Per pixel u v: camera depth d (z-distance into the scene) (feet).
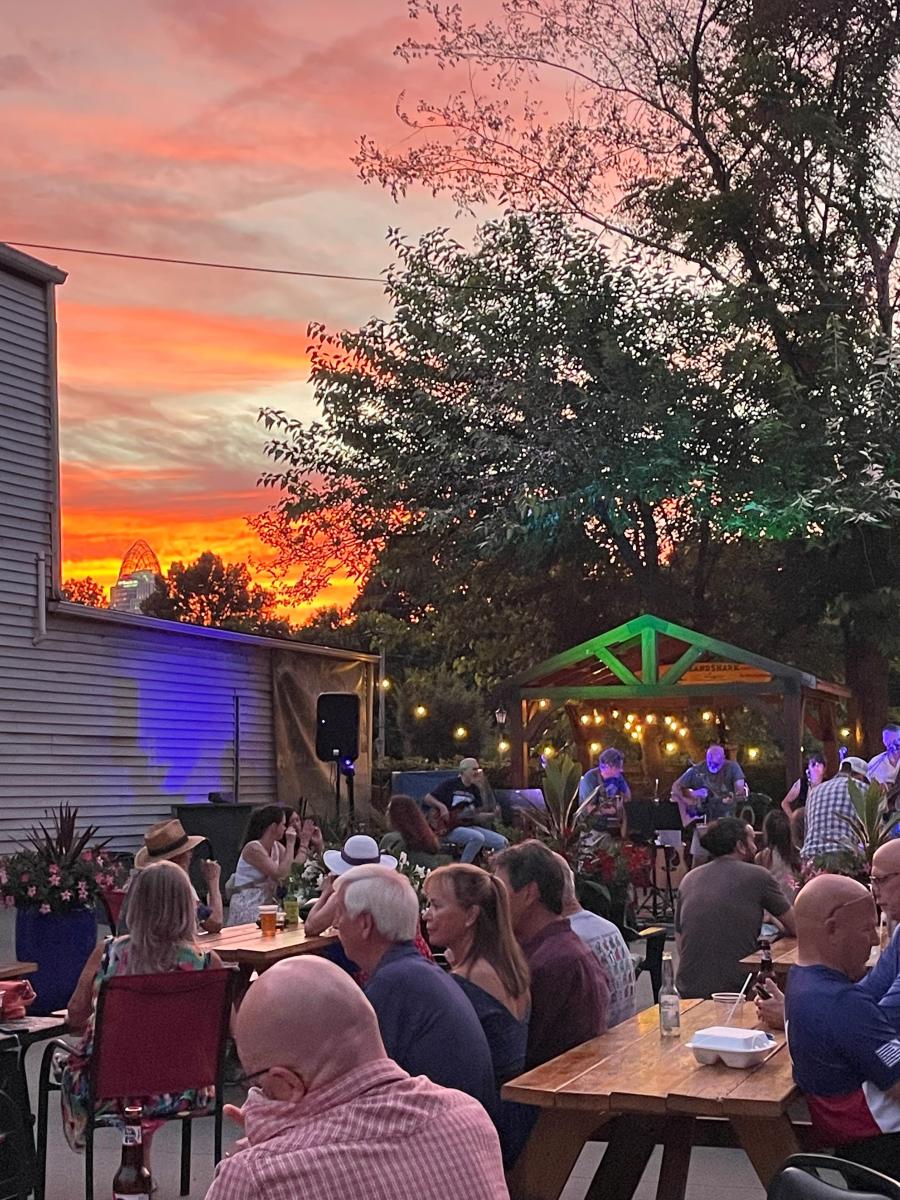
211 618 210.79
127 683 68.59
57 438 65.41
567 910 20.20
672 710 71.82
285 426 95.76
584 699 66.64
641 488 82.23
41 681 63.46
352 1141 8.75
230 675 76.48
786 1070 15.67
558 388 85.87
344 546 96.48
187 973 18.95
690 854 52.29
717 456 85.92
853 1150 14.58
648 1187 20.75
